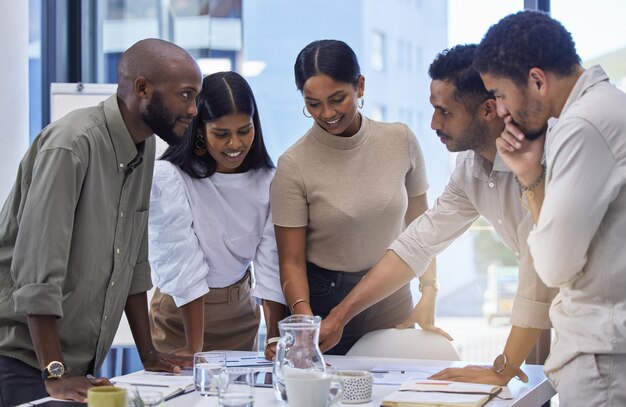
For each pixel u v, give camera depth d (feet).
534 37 5.58
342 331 8.14
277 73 13.60
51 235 6.43
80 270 6.86
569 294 5.70
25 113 12.55
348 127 8.52
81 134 6.72
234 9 13.75
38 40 14.14
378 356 8.42
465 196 7.77
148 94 6.92
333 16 13.37
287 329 5.59
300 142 8.68
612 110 5.31
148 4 14.35
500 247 12.50
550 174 5.50
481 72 5.87
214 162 8.69
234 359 7.81
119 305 7.29
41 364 6.40
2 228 7.03
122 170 7.11
